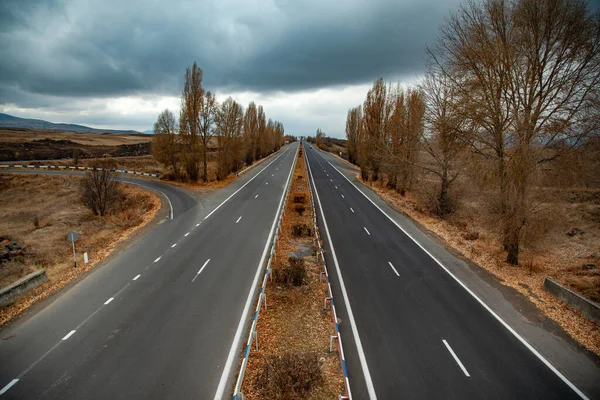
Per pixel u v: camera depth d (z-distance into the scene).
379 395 8.38
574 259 18.92
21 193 41.69
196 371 9.01
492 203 19.12
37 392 8.09
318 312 12.44
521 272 16.53
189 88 41.31
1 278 15.00
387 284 14.95
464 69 19.03
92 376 8.69
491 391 8.65
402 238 21.84
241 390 8.35
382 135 41.34
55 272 15.25
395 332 11.25
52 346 9.91
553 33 15.88
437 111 24.59
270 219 25.36
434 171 28.42
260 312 12.20
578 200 30.94
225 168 47.03
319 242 19.17
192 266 16.19
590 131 15.17
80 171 53.66
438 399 8.31
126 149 98.62
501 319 12.20
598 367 9.72
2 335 10.44
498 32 17.30
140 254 17.77
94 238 21.06
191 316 11.74
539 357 10.09
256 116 69.75
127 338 10.37
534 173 16.47
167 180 47.28
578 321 11.99
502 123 17.86
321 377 8.88
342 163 77.31
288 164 69.44
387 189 41.84
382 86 41.62
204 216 26.09
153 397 8.05
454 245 20.64
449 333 11.25
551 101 16.38
